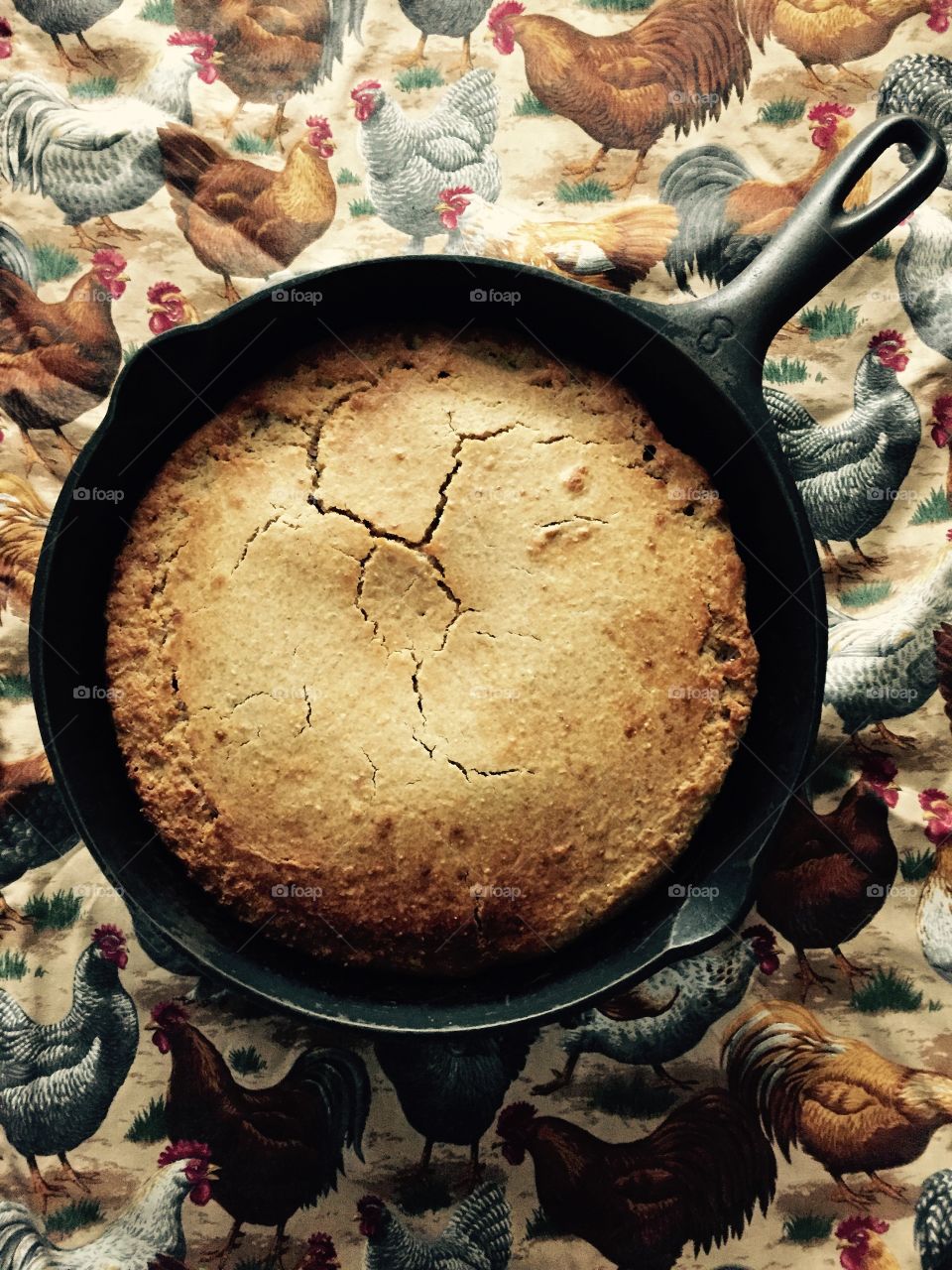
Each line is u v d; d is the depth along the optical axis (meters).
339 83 0.47
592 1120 0.44
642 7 0.47
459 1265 0.43
